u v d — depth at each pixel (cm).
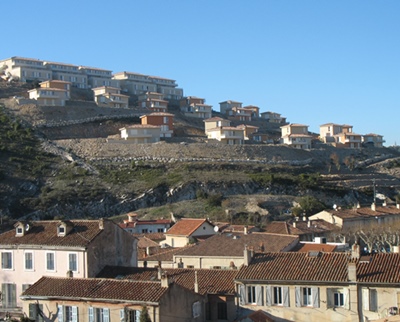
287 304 5631
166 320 5384
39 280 6184
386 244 11238
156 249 9575
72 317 5706
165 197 17800
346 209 15125
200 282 6184
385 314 5219
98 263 6644
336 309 5431
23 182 17850
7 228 13788
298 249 8219
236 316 5825
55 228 7006
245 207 16488
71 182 18288
